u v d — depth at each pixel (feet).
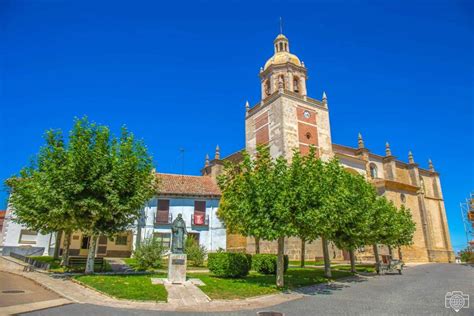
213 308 33.86
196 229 108.27
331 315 30.73
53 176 52.85
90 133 57.67
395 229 77.82
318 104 127.95
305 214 46.03
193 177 129.59
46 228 64.80
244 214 48.08
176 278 46.24
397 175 157.79
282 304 36.52
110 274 54.85
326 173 56.44
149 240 73.15
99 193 54.08
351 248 66.49
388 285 52.42
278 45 141.90
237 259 56.03
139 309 32.27
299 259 99.14
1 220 132.57
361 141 143.84
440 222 167.02
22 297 36.86
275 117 119.85
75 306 32.86
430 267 96.32
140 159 60.95
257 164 53.01
